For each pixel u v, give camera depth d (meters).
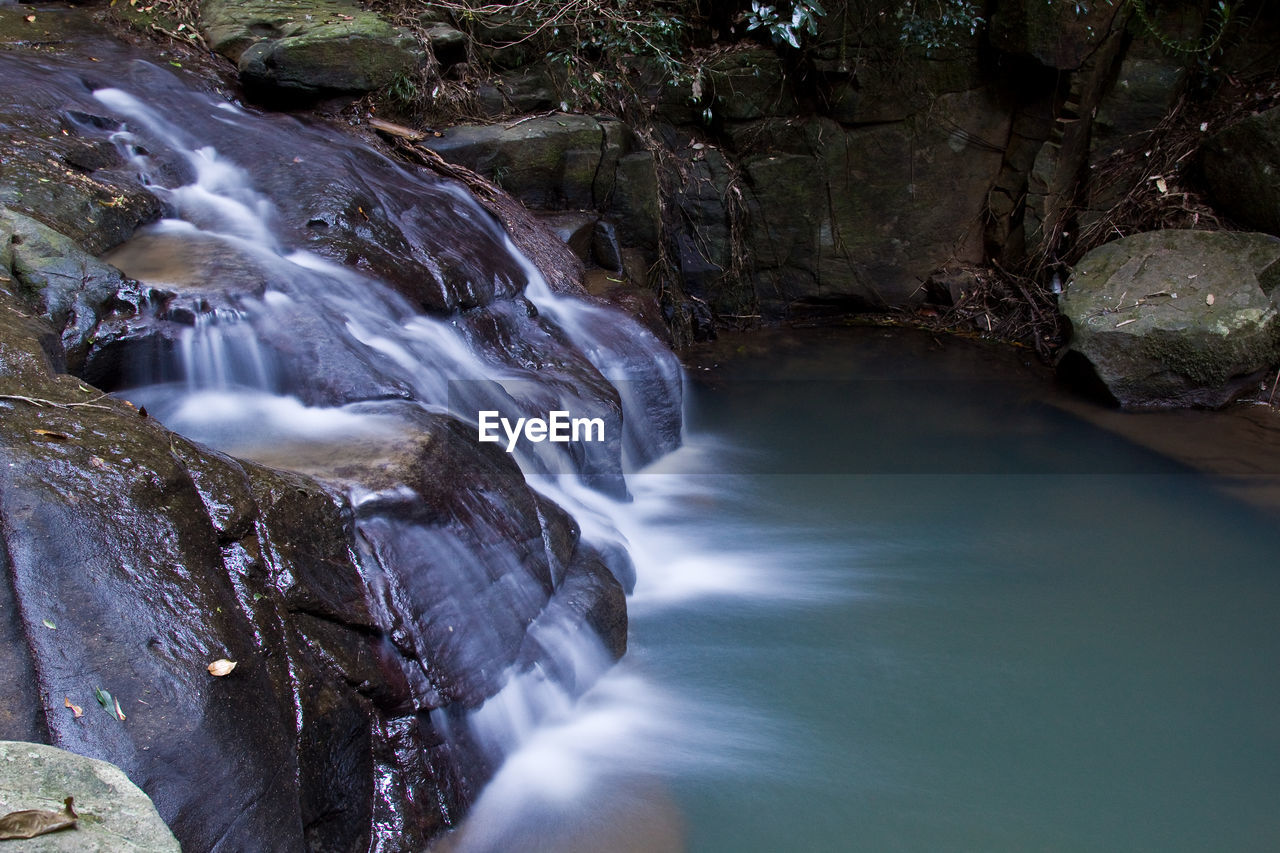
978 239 8.93
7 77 5.67
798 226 8.89
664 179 8.63
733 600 5.00
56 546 2.40
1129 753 4.02
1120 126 8.35
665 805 3.63
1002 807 3.71
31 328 3.30
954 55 8.48
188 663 2.38
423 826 3.14
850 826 3.60
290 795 2.45
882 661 4.54
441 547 3.54
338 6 7.67
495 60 7.93
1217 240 7.60
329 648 2.93
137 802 1.85
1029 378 7.95
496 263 6.09
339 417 3.98
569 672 4.00
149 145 5.67
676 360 6.70
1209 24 8.16
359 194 5.61
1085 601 5.06
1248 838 3.61
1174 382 7.28
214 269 4.56
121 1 7.38
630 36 8.23
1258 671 4.54
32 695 2.18
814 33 8.16
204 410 3.97
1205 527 5.77
